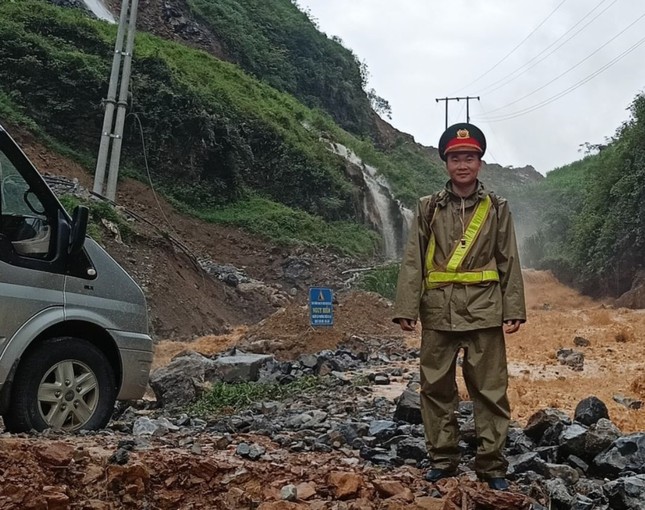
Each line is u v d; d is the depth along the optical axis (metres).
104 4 51.84
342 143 50.50
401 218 47.56
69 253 5.79
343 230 38.44
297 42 66.25
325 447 5.65
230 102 38.88
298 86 62.91
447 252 4.49
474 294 4.41
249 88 45.06
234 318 22.44
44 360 5.53
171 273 20.52
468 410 7.29
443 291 4.46
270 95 48.06
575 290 39.72
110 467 4.45
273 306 24.42
